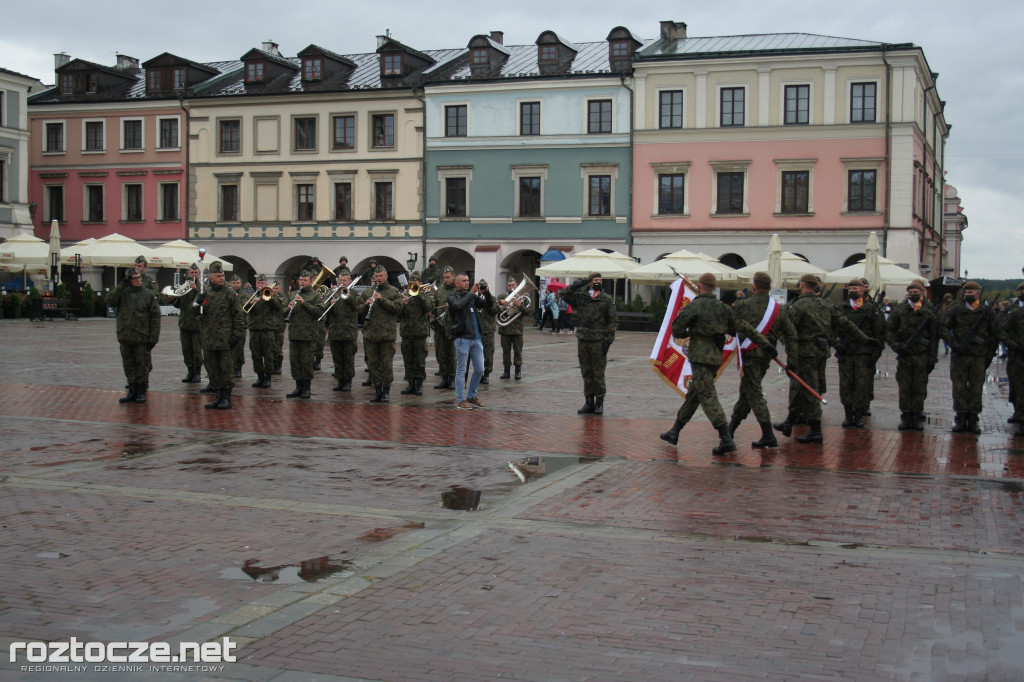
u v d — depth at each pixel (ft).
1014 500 28.94
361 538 24.26
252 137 167.02
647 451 37.24
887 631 18.03
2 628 17.97
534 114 155.12
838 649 17.19
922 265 152.35
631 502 28.35
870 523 26.03
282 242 167.12
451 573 21.38
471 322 49.21
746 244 146.41
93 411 46.29
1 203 155.43
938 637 17.75
